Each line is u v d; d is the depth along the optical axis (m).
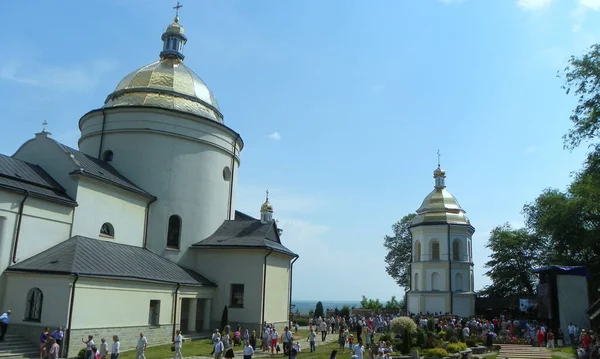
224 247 36.12
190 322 33.38
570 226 47.34
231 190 41.12
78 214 28.86
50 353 21.70
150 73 38.69
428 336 32.81
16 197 25.39
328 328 49.25
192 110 38.19
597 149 27.11
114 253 29.33
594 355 26.47
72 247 26.64
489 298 59.66
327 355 29.50
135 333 27.66
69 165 29.27
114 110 36.19
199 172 37.78
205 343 30.58
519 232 63.06
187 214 36.72
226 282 36.09
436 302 59.22
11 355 22.31
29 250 25.83
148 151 35.66
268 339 30.75
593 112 25.92
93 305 24.98
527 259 61.94
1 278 24.47
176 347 24.02
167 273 31.67
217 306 35.88
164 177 35.97
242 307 35.53
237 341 32.00
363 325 43.12
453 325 41.25
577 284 37.34
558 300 37.03
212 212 38.44
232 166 41.31
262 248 35.66
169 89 38.03
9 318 24.14
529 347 35.12
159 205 35.50
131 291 27.59
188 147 37.38
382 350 25.62
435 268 60.56
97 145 36.41
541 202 56.12
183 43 42.34
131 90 37.66
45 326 23.67
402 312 63.62
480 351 33.28
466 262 60.91
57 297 23.84
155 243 34.88
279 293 38.81
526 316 50.75
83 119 37.94
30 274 24.33
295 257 41.75
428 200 65.00
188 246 36.53
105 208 30.92
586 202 45.69
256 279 35.78
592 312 34.75
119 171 35.19
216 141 39.19
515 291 62.12
